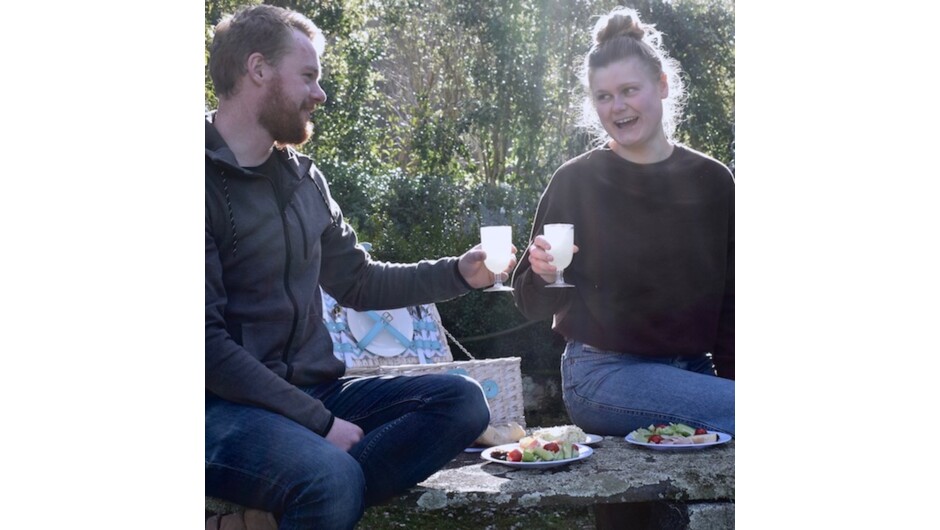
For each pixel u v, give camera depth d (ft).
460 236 9.93
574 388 9.09
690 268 9.09
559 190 9.26
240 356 6.33
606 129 9.43
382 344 9.68
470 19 9.85
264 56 7.05
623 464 7.50
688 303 9.06
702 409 8.43
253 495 6.14
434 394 6.77
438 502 6.70
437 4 9.82
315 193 7.37
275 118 7.08
